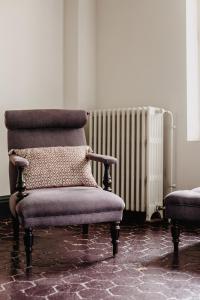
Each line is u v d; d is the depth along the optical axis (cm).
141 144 356
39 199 219
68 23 407
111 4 407
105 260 234
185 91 358
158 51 375
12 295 181
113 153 373
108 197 235
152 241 279
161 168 358
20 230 311
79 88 402
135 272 213
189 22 360
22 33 377
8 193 368
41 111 286
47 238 287
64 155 270
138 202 355
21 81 377
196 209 237
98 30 417
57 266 223
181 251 254
